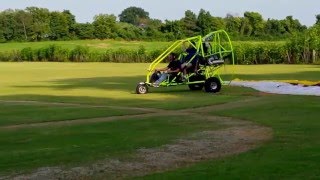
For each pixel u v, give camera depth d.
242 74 33.06
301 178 6.86
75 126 12.95
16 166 8.33
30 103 18.91
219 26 82.94
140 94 22.02
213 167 7.73
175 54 24.42
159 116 14.77
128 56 60.84
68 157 8.96
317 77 29.36
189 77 23.31
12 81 31.23
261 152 8.88
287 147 9.23
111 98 20.36
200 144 10.04
